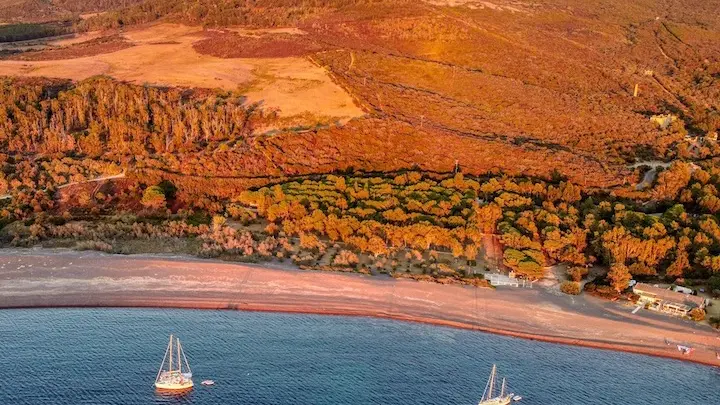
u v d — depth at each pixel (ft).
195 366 320.50
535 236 436.35
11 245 419.95
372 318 363.56
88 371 314.55
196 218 463.83
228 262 407.23
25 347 328.08
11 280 380.58
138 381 310.04
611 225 436.76
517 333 354.13
